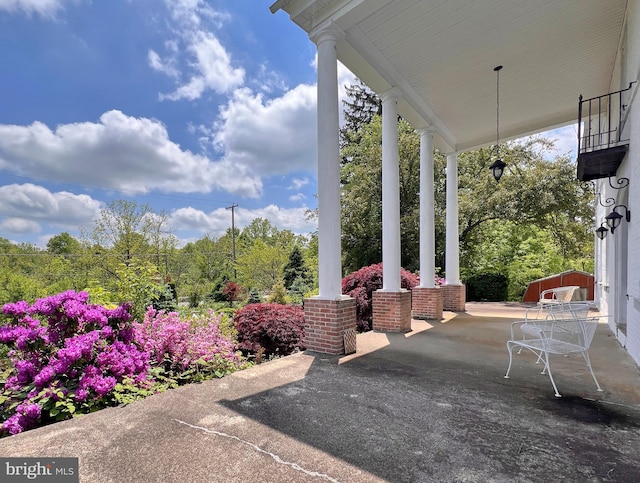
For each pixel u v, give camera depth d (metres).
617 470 1.85
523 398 2.89
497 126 7.39
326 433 2.29
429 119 7.14
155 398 2.94
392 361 4.07
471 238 13.81
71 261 16.98
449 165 8.90
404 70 5.57
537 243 14.18
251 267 18.30
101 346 3.43
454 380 3.37
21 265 21.22
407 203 13.25
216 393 3.04
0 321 3.56
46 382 3.03
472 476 1.80
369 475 1.82
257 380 3.39
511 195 12.21
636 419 2.48
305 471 1.87
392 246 5.97
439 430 2.32
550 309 4.30
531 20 4.45
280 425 2.41
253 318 5.50
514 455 2.01
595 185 9.45
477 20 4.44
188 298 15.63
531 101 6.69
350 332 4.48
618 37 4.82
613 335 5.55
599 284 8.78
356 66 5.17
